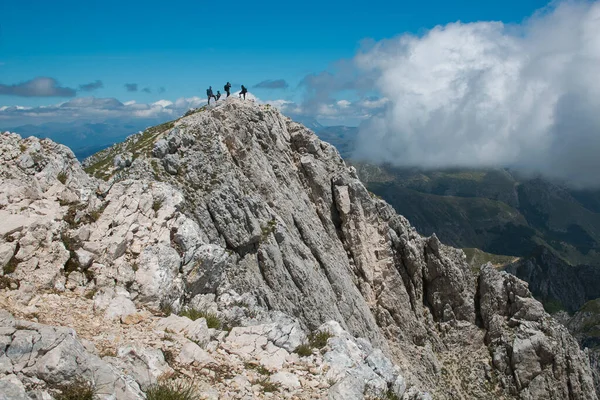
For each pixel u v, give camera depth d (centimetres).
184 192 5550
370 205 8656
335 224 8538
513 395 7994
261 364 1877
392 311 8212
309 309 6212
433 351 8419
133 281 2267
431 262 8844
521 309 8562
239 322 2500
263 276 5991
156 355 1617
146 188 2858
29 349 1265
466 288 8956
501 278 8938
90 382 1257
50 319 1755
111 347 1638
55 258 2102
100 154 6950
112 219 2522
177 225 2788
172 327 1961
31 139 2672
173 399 1386
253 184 6744
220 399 1519
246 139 7088
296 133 8662
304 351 2077
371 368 2098
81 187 2616
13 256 1989
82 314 1878
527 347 8125
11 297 1809
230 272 5459
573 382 7981
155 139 6184
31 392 1148
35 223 2133
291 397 1670
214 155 6231
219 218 5678
